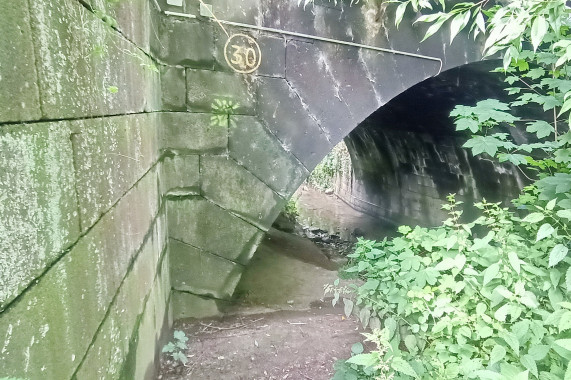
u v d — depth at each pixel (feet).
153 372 7.86
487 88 16.97
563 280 6.91
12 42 2.64
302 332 10.63
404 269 8.27
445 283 7.60
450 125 23.68
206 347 9.75
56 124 3.32
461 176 27.32
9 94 2.60
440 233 9.07
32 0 2.93
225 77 9.75
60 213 3.36
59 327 3.31
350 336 10.43
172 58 9.28
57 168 3.32
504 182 23.44
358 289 9.42
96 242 4.31
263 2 9.68
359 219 39.40
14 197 2.64
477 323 6.98
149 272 7.41
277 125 10.40
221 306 11.01
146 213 7.14
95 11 4.42
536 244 7.70
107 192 4.73
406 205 35.19
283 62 10.15
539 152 18.39
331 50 10.57
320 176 56.29
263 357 9.43
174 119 9.57
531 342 6.05
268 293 13.46
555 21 4.65
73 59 3.73
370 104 11.28
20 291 2.68
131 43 6.16
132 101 6.16
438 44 11.76
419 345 7.74
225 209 10.39
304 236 27.78
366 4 10.60
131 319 5.90
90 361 4.08
